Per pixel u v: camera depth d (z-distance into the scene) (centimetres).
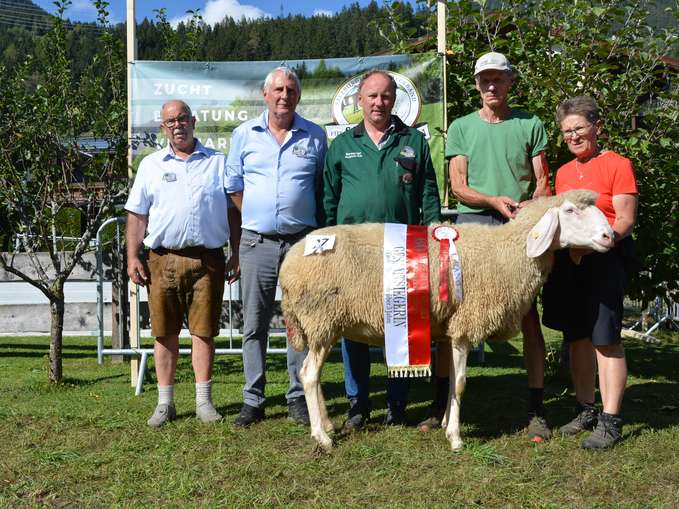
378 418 505
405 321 414
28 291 848
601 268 429
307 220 485
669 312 975
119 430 476
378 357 739
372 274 419
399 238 424
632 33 626
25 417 506
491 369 688
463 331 421
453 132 486
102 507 352
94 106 668
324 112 616
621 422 435
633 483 371
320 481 380
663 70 646
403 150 463
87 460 414
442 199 610
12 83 664
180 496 361
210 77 610
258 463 406
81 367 728
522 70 636
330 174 477
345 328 433
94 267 793
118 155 661
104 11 691
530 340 461
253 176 479
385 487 370
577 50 609
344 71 612
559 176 464
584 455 414
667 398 557
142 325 769
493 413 514
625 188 423
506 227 426
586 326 448
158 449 433
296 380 491
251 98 612
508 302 417
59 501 360
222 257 497
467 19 679
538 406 456
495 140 470
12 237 845
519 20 630
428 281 414
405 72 609
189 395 580
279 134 481
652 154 596
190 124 489
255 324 488
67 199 690
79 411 521
